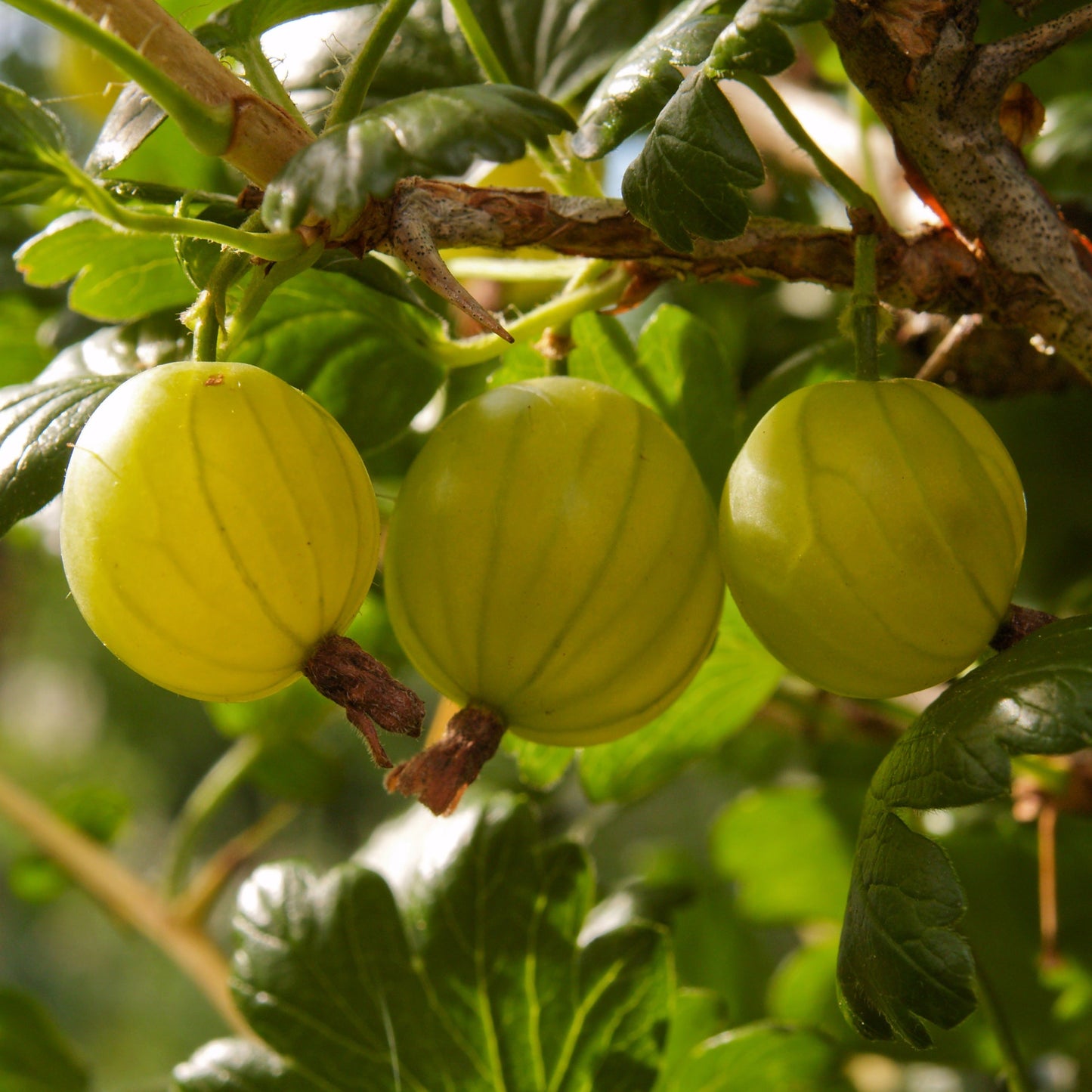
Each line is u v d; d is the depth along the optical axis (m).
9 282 0.32
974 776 0.22
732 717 0.27
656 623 0.23
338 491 0.22
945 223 0.23
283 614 0.22
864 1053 0.29
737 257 0.23
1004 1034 0.25
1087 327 0.23
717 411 0.26
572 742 0.23
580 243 0.23
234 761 0.33
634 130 0.23
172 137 0.33
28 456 0.23
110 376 0.23
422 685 0.54
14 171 0.22
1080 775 0.27
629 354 0.26
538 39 0.28
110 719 0.83
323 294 0.25
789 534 0.22
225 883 0.33
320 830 0.72
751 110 0.34
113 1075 0.96
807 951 0.31
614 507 0.22
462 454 0.23
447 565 0.22
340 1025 0.25
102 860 0.34
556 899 0.26
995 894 0.29
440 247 0.23
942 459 0.22
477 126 0.22
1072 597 0.30
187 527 0.22
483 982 0.25
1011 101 0.24
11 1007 0.30
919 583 0.22
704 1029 0.27
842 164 0.32
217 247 0.24
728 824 0.32
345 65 0.27
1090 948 0.29
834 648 0.23
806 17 0.22
